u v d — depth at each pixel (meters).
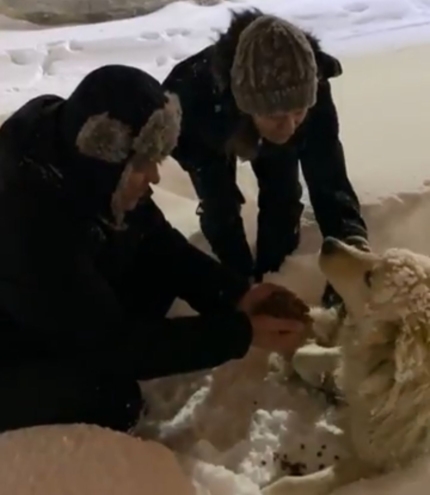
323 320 1.68
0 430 1.52
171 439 1.62
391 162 2.28
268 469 1.55
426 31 3.21
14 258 1.30
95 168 1.24
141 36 3.26
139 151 1.22
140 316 1.54
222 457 1.57
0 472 1.38
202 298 1.70
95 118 1.19
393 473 1.43
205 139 1.65
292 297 1.65
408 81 2.80
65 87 2.89
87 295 1.35
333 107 1.70
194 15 3.45
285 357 1.70
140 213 1.55
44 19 3.49
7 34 3.37
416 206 2.09
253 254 2.06
